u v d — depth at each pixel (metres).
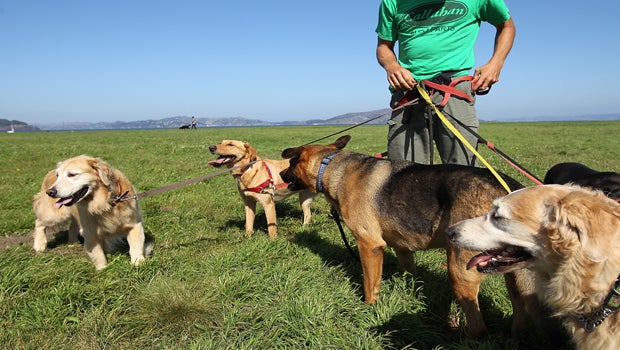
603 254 2.10
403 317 3.52
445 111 4.24
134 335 3.45
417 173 3.56
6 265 4.57
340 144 4.90
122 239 6.12
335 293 3.91
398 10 4.48
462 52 4.30
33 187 10.13
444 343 3.29
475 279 3.06
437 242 3.37
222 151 6.53
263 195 6.16
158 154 18.50
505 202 2.49
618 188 3.43
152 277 4.38
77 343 3.34
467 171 3.26
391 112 4.71
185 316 3.59
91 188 4.68
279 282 4.14
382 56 4.66
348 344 3.21
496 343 3.14
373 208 3.72
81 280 4.38
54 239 6.37
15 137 42.12
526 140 25.92
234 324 3.49
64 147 23.52
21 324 3.54
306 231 6.16
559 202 2.22
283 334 3.32
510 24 4.34
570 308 2.36
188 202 8.27
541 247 2.36
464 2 4.17
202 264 4.65
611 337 2.26
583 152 17.08
